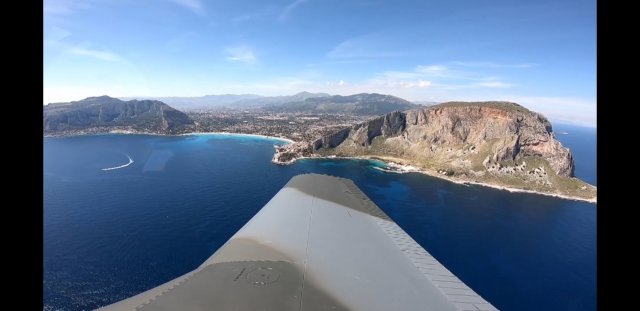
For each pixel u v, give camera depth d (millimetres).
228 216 160625
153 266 111812
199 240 132750
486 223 173125
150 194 190125
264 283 11188
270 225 16203
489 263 131125
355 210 19109
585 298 109625
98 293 95375
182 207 171000
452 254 137625
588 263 133375
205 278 11375
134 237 133625
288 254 13461
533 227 170250
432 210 189500
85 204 169500
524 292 112250
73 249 121875
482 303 11438
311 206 18953
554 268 128875
